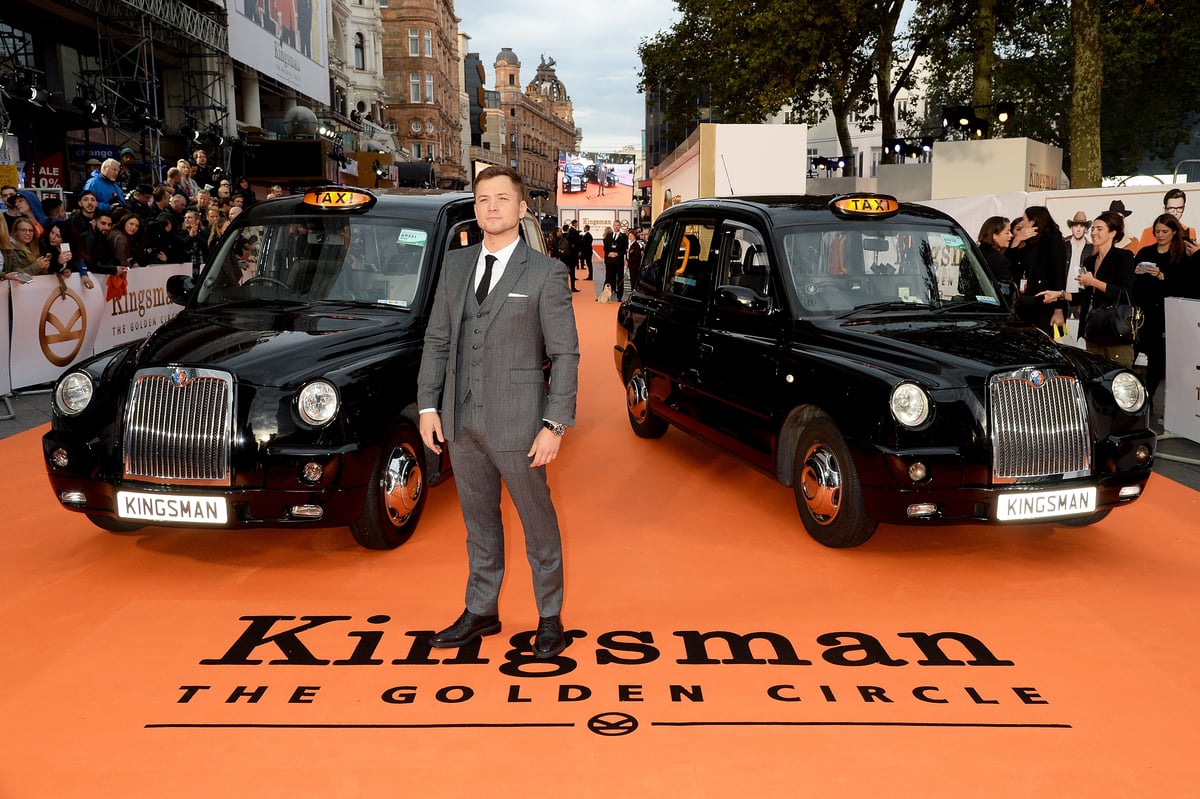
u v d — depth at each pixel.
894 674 3.49
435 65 81.50
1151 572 4.60
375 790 2.70
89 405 4.48
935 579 4.50
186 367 4.33
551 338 3.46
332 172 26.80
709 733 3.04
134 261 11.26
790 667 3.55
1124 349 6.76
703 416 6.12
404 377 4.79
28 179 18.77
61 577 4.46
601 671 3.51
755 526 5.34
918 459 4.33
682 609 4.12
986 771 2.82
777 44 25.77
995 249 7.60
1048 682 3.42
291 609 4.09
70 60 25.62
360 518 4.66
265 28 27.19
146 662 3.56
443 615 4.03
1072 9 18.44
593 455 7.03
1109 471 4.56
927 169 23.11
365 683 3.39
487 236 3.53
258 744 2.96
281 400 4.31
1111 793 2.71
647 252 7.67
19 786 2.72
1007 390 4.41
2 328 8.41
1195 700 3.29
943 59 31.55
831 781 2.76
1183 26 26.69
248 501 4.27
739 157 20.83
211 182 19.45
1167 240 7.34
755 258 5.72
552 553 3.69
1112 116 36.38
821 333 5.06
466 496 3.69
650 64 34.16
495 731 3.05
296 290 5.42
